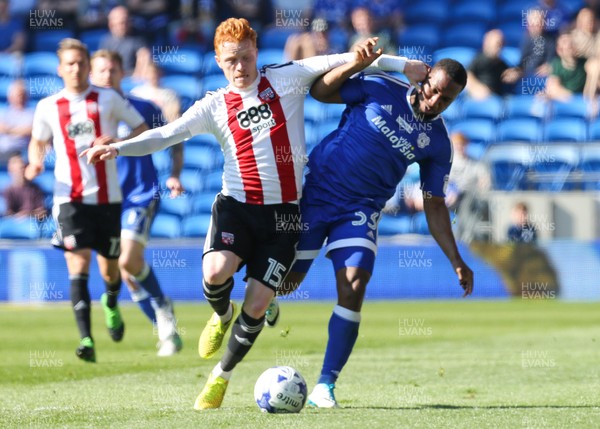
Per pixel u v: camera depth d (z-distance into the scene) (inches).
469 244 2217.0
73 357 1134.4
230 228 726.5
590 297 2193.7
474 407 708.0
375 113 765.9
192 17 2778.1
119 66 1219.9
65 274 2124.8
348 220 756.0
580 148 2425.0
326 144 784.9
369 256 743.7
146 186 1197.7
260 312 714.2
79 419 639.8
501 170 2404.0
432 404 737.0
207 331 773.9
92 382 902.4
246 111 732.7
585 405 722.8
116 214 1119.6
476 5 2886.3
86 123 1108.5
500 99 2640.3
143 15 2770.7
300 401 671.8
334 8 2783.0
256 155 729.6
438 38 2832.2
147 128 1162.0
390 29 2797.7
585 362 1088.2
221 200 738.2
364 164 759.7
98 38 2815.0
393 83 775.7
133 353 1181.1
